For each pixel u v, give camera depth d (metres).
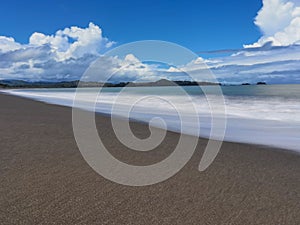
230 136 7.15
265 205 3.16
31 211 2.94
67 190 3.51
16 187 3.57
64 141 6.14
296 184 3.80
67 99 22.17
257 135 7.28
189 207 3.10
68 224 2.69
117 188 3.61
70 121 9.16
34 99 22.64
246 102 15.37
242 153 5.45
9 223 2.69
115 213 2.94
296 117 10.49
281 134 7.44
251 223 2.77
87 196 3.35
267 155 5.30
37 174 4.04
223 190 3.59
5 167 4.32
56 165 4.47
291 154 5.38
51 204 3.11
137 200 3.26
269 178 4.04
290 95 18.69
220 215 2.92
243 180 3.95
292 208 3.08
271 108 12.88
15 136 6.54
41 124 8.35
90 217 2.84
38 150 5.34
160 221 2.78
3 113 11.18
